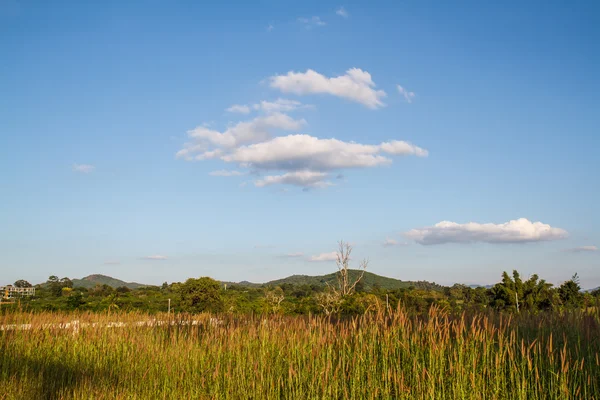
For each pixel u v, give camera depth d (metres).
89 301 31.42
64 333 14.55
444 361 8.89
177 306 31.00
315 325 11.52
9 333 14.52
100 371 11.42
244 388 9.84
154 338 13.87
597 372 8.10
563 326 10.38
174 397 9.81
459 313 11.67
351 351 10.45
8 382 10.45
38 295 35.88
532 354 9.09
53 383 10.51
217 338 12.69
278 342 11.45
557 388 7.67
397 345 9.96
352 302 25.64
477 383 8.18
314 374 9.51
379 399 8.80
